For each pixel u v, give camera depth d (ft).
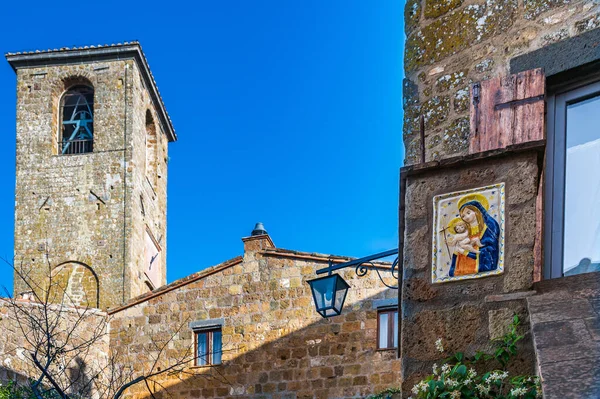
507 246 19.27
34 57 119.55
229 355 65.77
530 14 22.88
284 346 64.69
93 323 67.15
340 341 63.36
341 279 38.91
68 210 114.11
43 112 118.93
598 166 21.11
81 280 111.04
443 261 19.76
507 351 18.31
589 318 16.34
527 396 17.11
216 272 68.33
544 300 17.70
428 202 20.30
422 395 18.47
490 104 22.16
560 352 15.33
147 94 124.98
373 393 61.21
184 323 67.72
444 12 24.45
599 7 21.75
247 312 66.54
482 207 19.74
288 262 66.95
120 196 114.42
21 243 112.88
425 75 24.36
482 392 17.90
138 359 67.31
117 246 112.16
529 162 19.60
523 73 21.97
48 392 42.86
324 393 62.44
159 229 125.49
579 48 21.65
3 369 54.13
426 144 23.77
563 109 22.11
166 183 131.54
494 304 18.99
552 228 21.04
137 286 113.39
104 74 119.44
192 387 65.67
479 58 23.50
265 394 63.98
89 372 64.23
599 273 18.30
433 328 19.40
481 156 19.98
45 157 116.78
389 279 63.82
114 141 116.88
